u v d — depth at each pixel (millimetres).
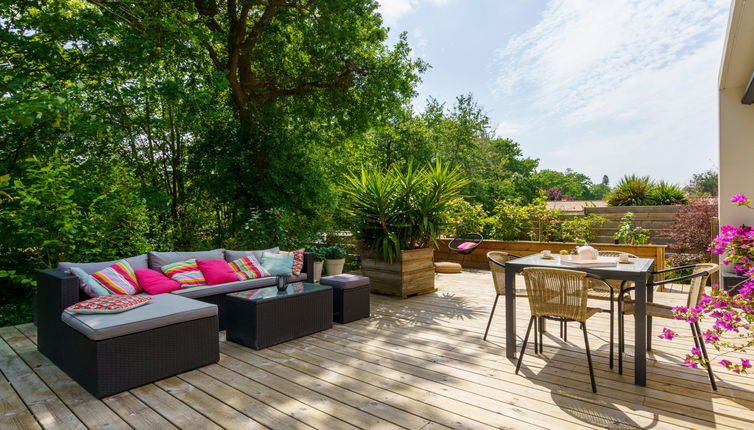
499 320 4219
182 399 2400
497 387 2559
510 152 29641
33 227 4164
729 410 2246
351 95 8758
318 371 2828
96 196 5035
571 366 2924
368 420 2143
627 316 4418
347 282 4133
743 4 3826
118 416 2203
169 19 5988
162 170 7520
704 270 2691
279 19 8211
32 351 3260
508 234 8445
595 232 8125
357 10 7816
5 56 5297
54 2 5641
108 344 2432
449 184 5605
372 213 5598
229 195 7883
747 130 5273
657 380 2670
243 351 3248
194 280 3943
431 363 2982
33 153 5188
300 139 9281
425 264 5609
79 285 3186
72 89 3438
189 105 6801
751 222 5242
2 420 2166
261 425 2096
